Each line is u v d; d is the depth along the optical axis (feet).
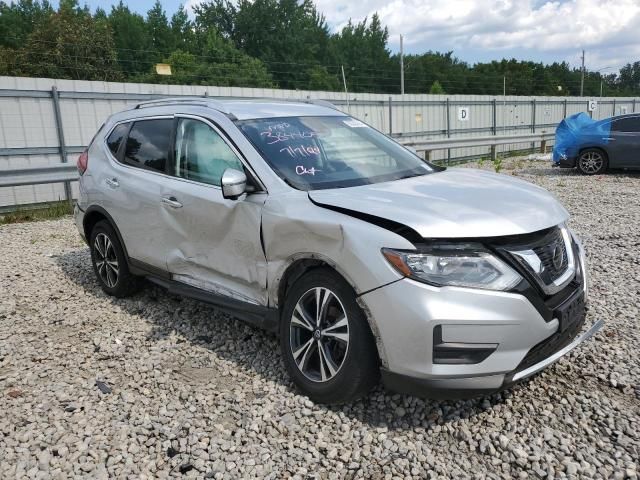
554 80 317.01
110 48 157.48
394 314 9.96
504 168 56.54
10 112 41.96
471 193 11.72
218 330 15.60
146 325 16.19
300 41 236.22
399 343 10.00
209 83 168.14
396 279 9.98
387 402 11.63
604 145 46.98
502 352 9.95
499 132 90.99
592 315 15.74
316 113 15.72
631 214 29.66
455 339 9.77
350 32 257.14
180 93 52.39
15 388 12.81
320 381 11.40
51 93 43.86
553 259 10.90
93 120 46.60
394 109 72.49
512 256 10.16
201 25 239.30
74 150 45.65
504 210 10.82
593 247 23.16
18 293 19.51
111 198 17.28
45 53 143.84
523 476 9.39
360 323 10.55
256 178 12.79
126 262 17.62
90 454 10.27
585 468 9.45
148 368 13.51
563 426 10.67
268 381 12.67
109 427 11.12
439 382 9.91
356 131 15.51
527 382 12.25
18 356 14.48
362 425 10.89
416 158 15.44
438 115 79.00
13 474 9.78
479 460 9.88
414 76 266.36
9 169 33.73
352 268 10.44
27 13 202.80
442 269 9.87
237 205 12.92
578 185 41.63
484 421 10.97
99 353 14.43
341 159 13.76
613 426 10.57
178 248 15.03
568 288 11.28
